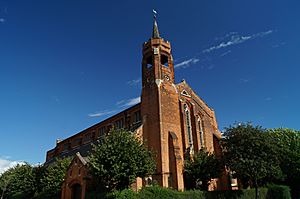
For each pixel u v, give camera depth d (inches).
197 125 2052.2
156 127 1809.8
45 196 1872.5
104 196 1273.4
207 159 1652.3
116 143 1370.6
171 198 1264.8
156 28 2223.2
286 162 2044.8
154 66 1989.4
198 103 2176.4
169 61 2086.6
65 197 1630.2
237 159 1494.8
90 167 1397.6
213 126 2265.0
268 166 1470.2
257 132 1536.7
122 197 1155.9
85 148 2484.0
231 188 1854.1
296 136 2353.6
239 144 1521.9
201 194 1380.4
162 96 1892.2
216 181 1907.0
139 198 1180.5
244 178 1603.1
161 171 1676.9
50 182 1812.3
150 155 1469.0
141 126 1850.4
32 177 2116.1
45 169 2095.2
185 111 2039.9
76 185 1619.1
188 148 1862.7
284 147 2095.2
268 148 1505.9
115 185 1321.4
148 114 1900.8
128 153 1336.1
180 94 2055.9
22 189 2289.6
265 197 1653.5
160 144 1742.1
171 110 1910.7
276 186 1775.3
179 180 1653.5
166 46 2114.9
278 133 2434.8
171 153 1747.0
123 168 1288.1
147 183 1632.6
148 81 1996.8
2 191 2699.3
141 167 1352.1
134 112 2185.0
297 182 2052.2
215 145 2116.1
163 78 1972.2
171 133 1801.2
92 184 1504.7
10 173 2706.7
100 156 1342.3
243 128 1569.9
